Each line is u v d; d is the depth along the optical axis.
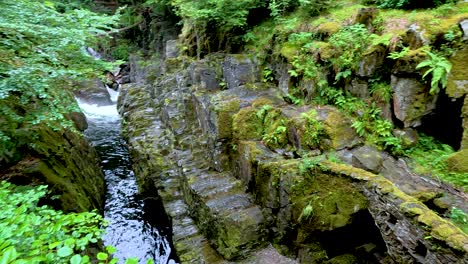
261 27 9.66
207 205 6.27
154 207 8.95
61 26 5.18
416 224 3.74
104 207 8.63
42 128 6.84
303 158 5.43
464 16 5.20
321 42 6.98
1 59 4.90
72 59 5.48
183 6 10.09
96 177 9.00
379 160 5.19
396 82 5.43
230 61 8.93
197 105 8.79
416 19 5.71
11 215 2.85
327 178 4.95
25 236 2.61
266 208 5.84
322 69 6.69
